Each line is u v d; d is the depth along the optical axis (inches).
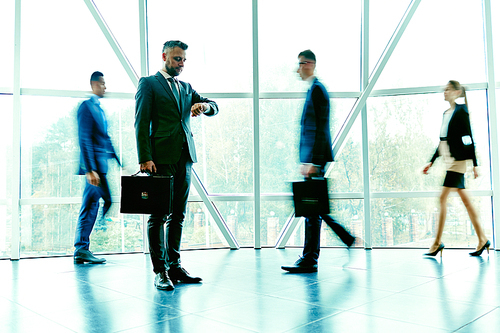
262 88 211.5
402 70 204.8
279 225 211.3
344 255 178.7
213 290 111.0
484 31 197.5
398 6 205.5
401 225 203.6
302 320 81.7
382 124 206.4
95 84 173.9
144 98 119.1
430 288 110.3
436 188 201.5
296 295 103.8
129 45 204.4
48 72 195.5
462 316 82.9
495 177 194.2
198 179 211.2
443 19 201.6
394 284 116.3
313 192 137.3
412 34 203.9
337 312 87.2
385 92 204.1
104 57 201.5
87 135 169.8
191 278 123.3
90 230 171.8
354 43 209.9
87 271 146.6
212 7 210.7
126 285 120.0
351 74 210.7
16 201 186.2
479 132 198.1
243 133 213.0
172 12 209.2
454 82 175.2
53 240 193.8
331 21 210.2
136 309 91.7
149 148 117.0
